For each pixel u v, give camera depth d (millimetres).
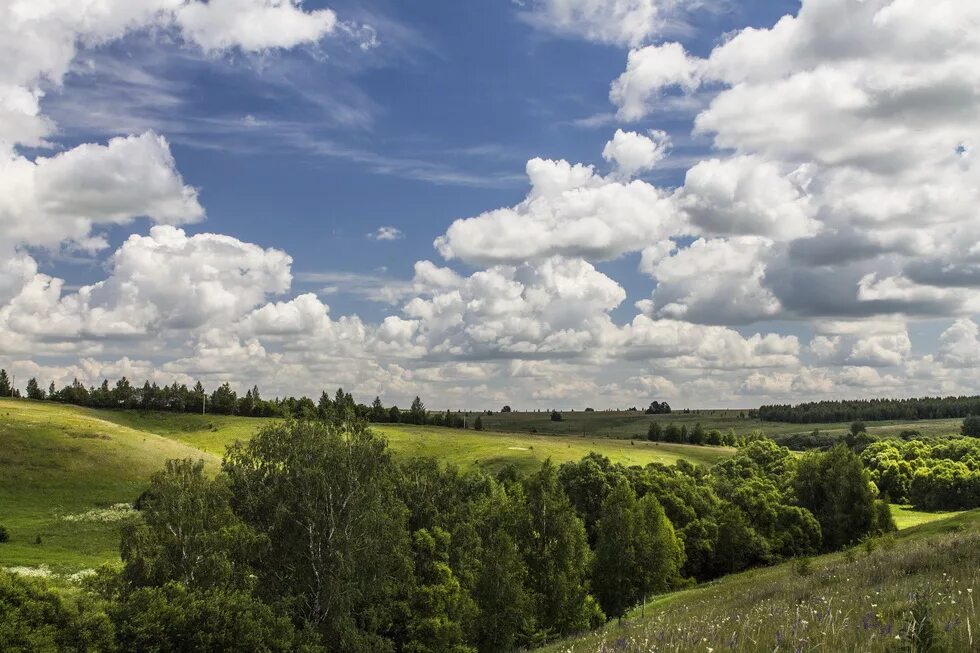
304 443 44312
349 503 42656
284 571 42156
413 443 172375
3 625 28953
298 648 36469
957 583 16188
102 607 33812
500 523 60906
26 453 105000
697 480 125625
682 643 12289
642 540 57594
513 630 49531
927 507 136375
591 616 55719
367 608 43156
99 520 85500
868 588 19125
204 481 42812
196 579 37656
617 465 116188
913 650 9422
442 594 47438
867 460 169250
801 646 10477
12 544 72562
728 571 97562
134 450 113500
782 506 103812
